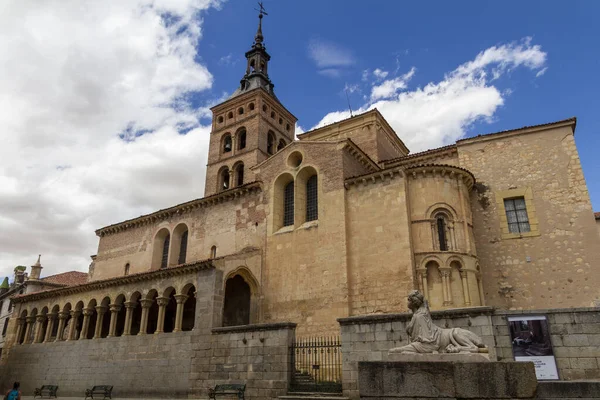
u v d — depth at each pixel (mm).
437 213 27500
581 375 15172
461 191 28156
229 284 33250
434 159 34094
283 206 33844
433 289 25828
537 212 28562
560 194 28328
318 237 29938
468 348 11641
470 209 29344
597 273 25875
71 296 35562
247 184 35219
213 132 58188
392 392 11484
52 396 31328
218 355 24578
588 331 15492
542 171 29250
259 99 55312
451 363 11266
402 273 26094
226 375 23766
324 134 43406
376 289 26750
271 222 32844
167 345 27453
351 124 41844
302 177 33219
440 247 26984
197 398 24516
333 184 30562
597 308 15578
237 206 36156
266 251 32188
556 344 15742
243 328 24000
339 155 31016
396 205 27781
